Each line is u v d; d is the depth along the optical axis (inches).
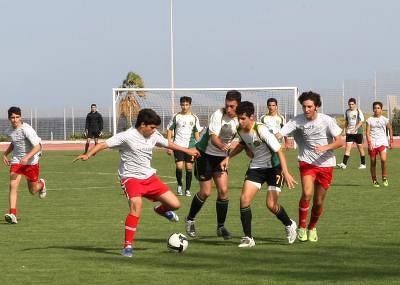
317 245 543.2
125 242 506.6
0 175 1269.7
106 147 510.0
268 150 539.2
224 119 575.2
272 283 416.5
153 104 2251.5
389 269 450.9
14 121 699.4
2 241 576.4
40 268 466.0
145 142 514.0
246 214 541.0
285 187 997.2
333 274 438.0
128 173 516.1
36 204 836.0
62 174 1269.7
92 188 1023.6
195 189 1010.1
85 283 423.5
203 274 443.2
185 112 949.2
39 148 698.8
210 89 2100.1
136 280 429.7
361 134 1339.8
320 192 556.4
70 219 707.4
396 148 2030.0
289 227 551.5
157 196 524.4
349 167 1381.6
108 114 2751.0
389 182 1064.8
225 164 569.3
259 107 2101.4
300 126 554.3
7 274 448.8
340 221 669.3
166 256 505.4
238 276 436.1
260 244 552.4
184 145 943.7
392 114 2479.1
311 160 556.1
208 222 679.7
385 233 597.3
